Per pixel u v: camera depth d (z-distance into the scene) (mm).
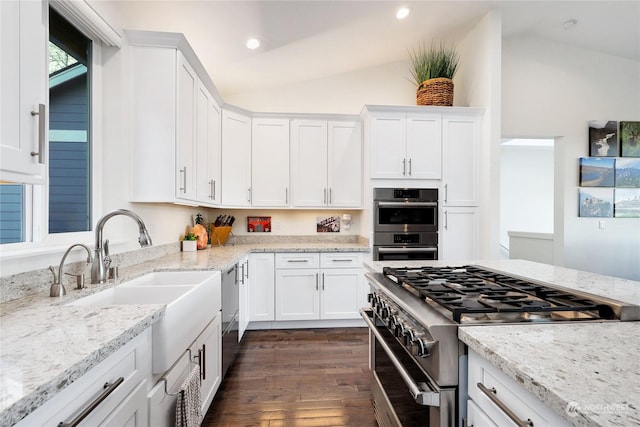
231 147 3307
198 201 2510
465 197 3312
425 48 3707
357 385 2180
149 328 1073
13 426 540
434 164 3299
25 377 603
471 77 3488
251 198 3475
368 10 2740
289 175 3514
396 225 3266
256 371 2361
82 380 720
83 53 1831
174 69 2062
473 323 917
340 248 3232
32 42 979
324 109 3869
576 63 4098
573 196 4191
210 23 2455
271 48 2982
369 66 3879
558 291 1211
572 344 754
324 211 3871
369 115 3275
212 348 1836
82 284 1411
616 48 4066
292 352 2693
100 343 771
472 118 3324
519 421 664
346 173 3561
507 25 3627
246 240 3791
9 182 968
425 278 1459
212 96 2898
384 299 1431
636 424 453
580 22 3564
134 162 2029
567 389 546
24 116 952
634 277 4297
